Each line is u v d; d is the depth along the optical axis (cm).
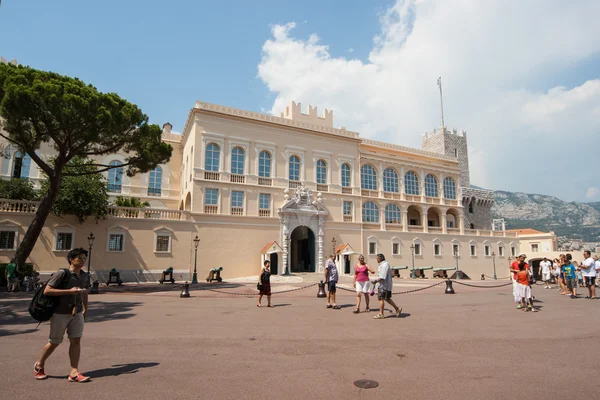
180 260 3334
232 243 3600
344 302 1770
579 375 679
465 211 6288
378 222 4625
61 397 561
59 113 1947
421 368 720
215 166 3697
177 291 2338
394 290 2456
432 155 5278
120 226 3122
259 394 581
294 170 4125
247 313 1412
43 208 2272
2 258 2677
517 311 1452
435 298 1936
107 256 3042
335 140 4400
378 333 1035
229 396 572
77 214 2911
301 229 4444
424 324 1171
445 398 569
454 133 6769
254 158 3884
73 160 3009
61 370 694
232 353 826
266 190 3878
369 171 4741
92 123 2075
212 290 2291
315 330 1077
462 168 6731
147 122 2555
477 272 5225
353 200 4394
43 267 2798
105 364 736
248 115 3916
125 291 2325
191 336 998
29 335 1012
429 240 4900
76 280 648
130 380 641
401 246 4644
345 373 688
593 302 1731
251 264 3659
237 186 3731
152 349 859
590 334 1025
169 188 4322
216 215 3559
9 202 2772
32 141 2191
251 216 3722
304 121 4416
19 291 2194
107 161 4012
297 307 1584
